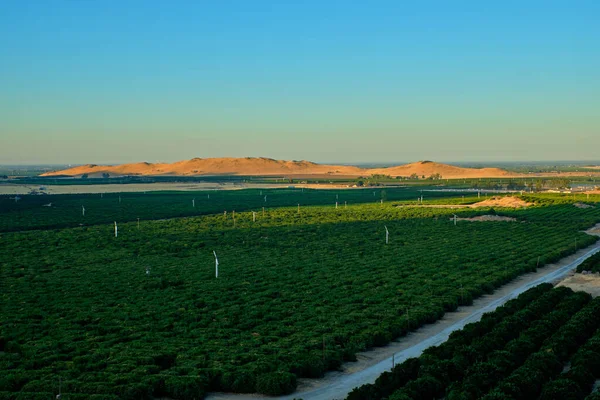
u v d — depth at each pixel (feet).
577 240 454.81
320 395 160.66
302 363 174.91
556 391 147.33
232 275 318.86
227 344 197.98
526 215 647.56
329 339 199.11
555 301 249.75
